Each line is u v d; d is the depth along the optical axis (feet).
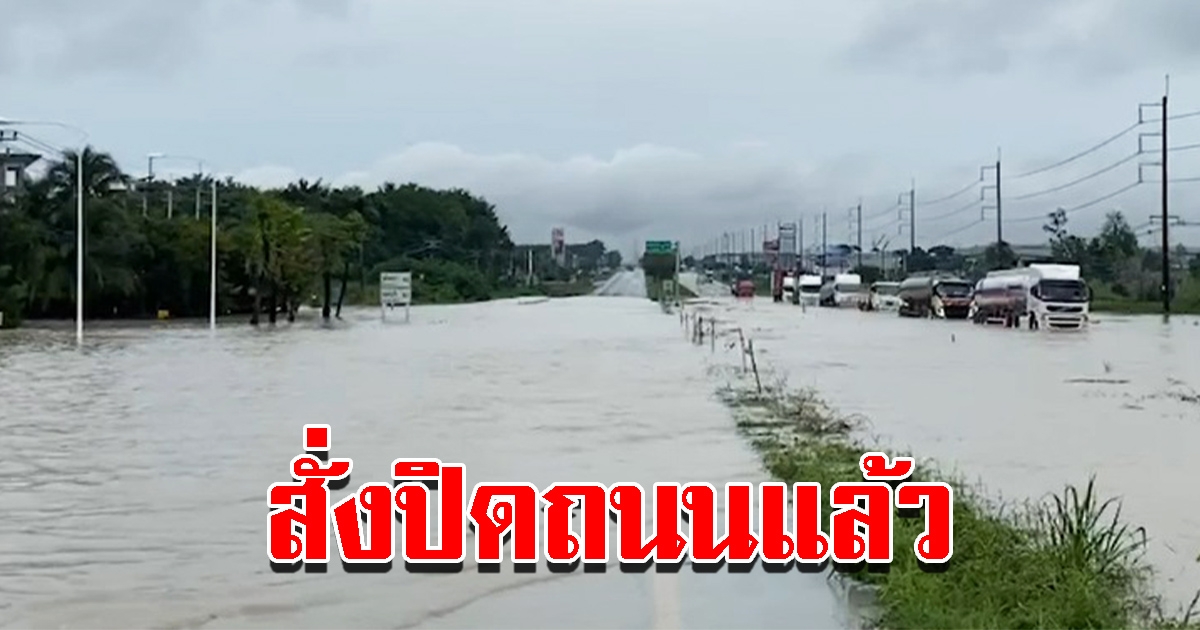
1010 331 190.70
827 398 85.97
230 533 40.63
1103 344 152.66
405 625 29.96
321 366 120.47
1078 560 31.60
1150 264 311.88
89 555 37.76
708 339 169.17
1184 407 79.46
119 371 113.70
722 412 76.59
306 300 286.66
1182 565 35.58
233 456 58.34
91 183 237.66
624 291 571.69
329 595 32.60
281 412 78.02
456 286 438.40
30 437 65.98
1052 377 103.65
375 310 320.09
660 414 75.72
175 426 70.59
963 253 459.32
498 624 29.84
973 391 91.15
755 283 549.95
